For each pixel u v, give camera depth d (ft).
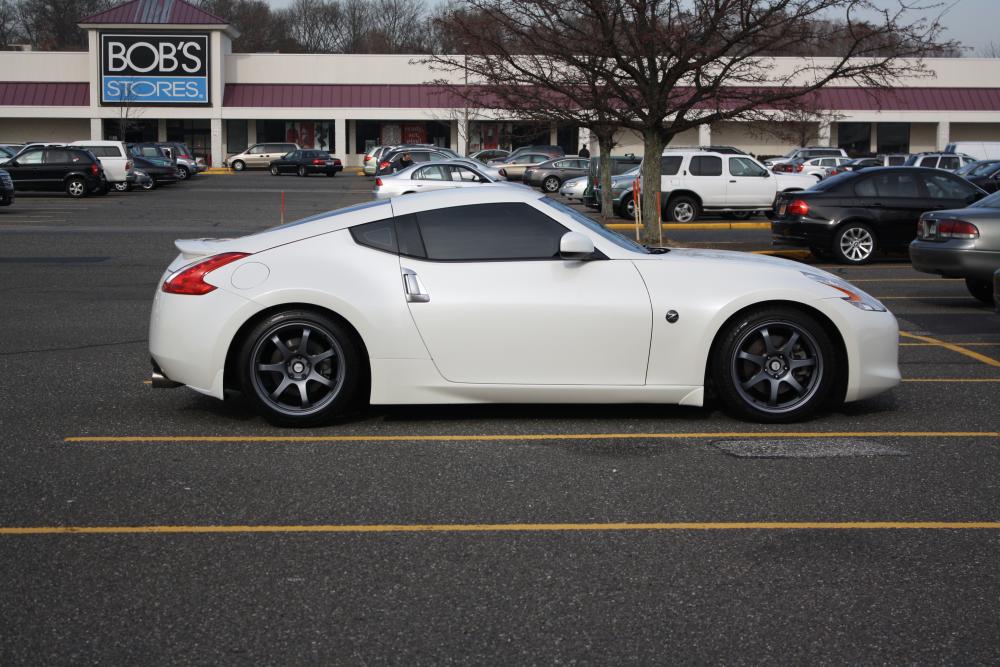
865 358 21.43
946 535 15.12
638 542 14.84
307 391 21.26
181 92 195.83
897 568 13.88
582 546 14.69
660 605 12.71
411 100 202.18
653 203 62.75
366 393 23.29
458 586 13.30
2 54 195.21
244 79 201.67
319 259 21.08
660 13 59.72
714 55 57.82
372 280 20.93
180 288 21.07
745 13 57.57
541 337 20.86
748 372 21.50
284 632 12.00
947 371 27.45
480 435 20.79
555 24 61.21
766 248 63.05
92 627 12.14
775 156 192.24
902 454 19.42
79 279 47.47
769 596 12.98
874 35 56.90
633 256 21.44
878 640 11.78
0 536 15.07
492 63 61.98
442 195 21.84
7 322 35.22
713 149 93.76
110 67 193.77
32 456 19.17
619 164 101.81
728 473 18.19
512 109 63.16
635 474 18.12
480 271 21.03
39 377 26.35
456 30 62.13
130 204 104.58
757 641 11.76
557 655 11.44
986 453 19.49
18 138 200.95
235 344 21.18
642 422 21.88
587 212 100.12
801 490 17.21
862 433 20.99
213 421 21.91
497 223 21.45
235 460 18.99
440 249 21.24
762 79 60.34
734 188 86.22
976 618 12.35
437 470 18.38
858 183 54.85
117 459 19.02
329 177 174.60
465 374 20.99
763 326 21.25
